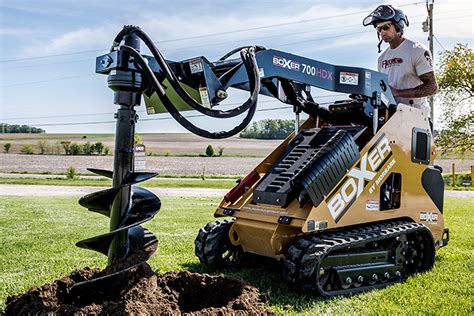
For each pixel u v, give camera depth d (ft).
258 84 15.15
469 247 27.25
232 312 13.71
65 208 47.37
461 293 18.03
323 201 17.70
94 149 217.56
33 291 14.44
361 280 18.29
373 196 19.49
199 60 14.89
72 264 22.15
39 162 180.45
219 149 226.99
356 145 19.06
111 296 14.44
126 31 13.97
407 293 17.89
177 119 13.61
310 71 18.45
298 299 16.93
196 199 63.46
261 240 18.71
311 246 16.98
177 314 13.25
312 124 22.44
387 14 22.12
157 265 22.00
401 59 22.44
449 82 122.62
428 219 21.99
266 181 19.42
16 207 47.57
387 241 19.62
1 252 24.91
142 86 14.08
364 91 19.76
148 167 163.94
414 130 21.45
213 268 21.39
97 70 14.52
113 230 14.10
